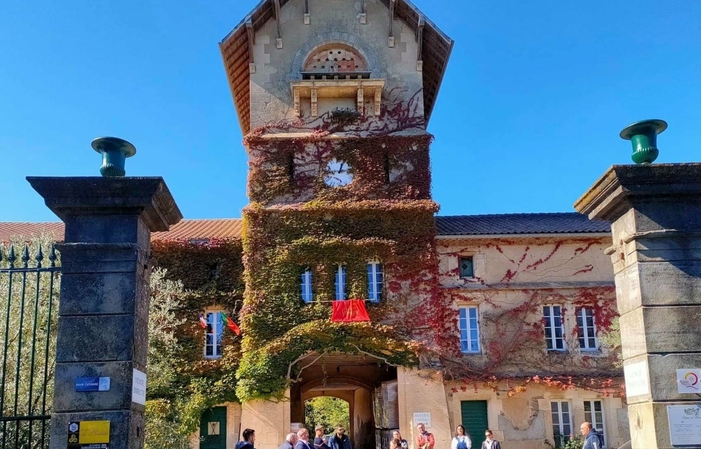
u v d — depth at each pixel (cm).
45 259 1567
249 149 2536
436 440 2234
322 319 2336
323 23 2664
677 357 765
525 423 2359
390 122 2580
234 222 2955
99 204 823
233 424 2373
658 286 786
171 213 914
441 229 2562
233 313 2497
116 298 806
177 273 2539
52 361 1272
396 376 2472
